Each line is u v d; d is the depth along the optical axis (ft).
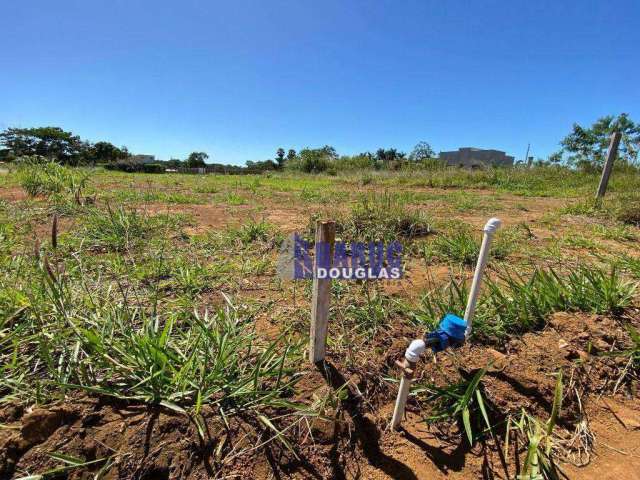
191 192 25.80
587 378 5.39
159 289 7.72
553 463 4.42
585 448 4.61
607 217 16.31
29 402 4.41
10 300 5.93
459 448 4.61
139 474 3.86
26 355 5.13
